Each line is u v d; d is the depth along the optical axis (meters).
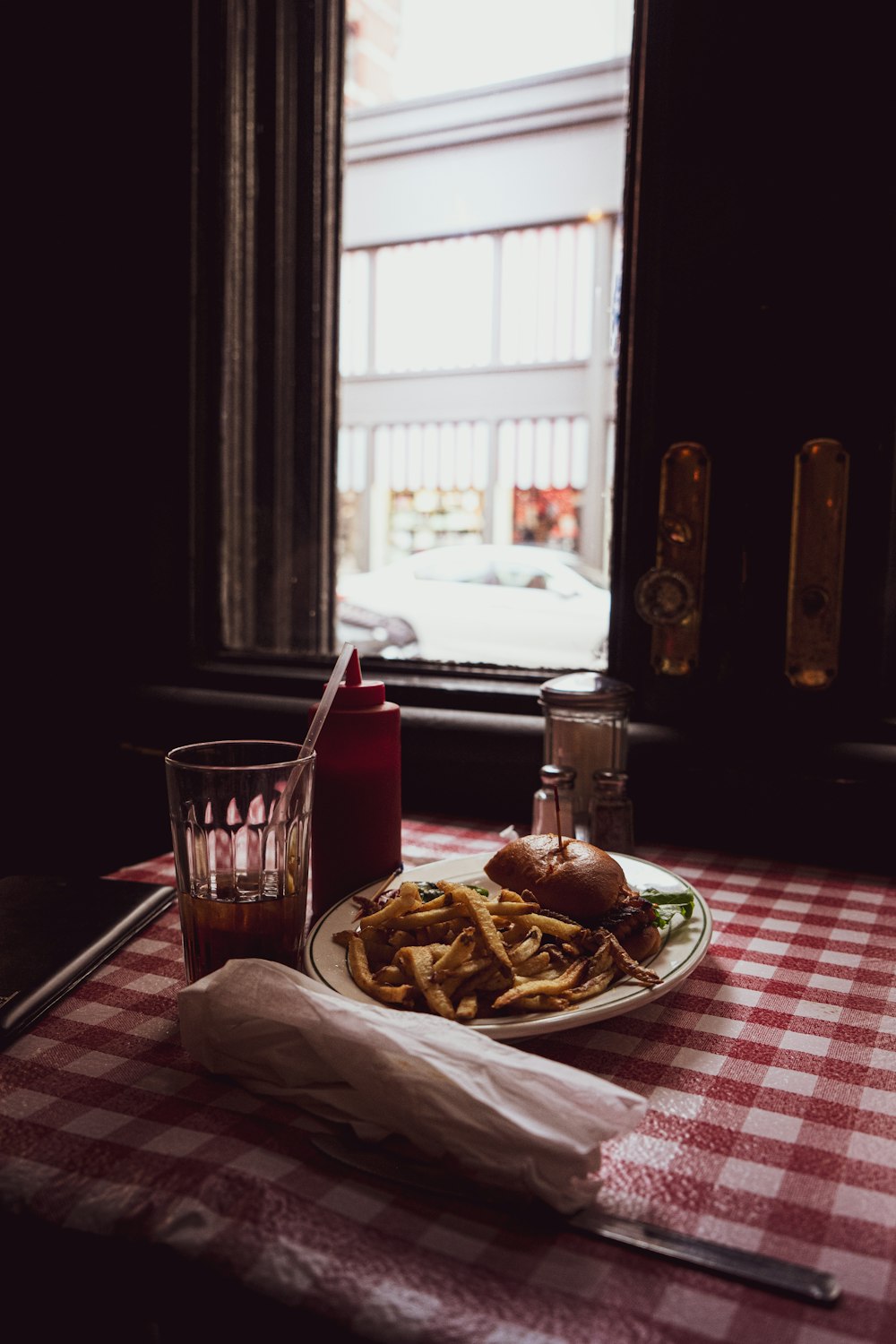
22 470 1.38
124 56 1.28
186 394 1.30
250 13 1.37
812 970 0.65
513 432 8.73
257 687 1.30
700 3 0.99
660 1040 0.54
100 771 1.36
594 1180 0.39
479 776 1.09
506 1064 0.42
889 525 0.99
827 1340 0.31
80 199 1.32
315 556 1.63
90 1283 0.39
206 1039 0.48
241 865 0.55
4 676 1.40
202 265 1.31
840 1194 0.40
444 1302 0.33
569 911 0.58
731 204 1.00
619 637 1.11
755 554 1.03
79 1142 0.42
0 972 0.58
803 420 1.00
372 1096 0.42
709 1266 0.35
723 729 1.05
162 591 1.34
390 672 1.26
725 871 0.90
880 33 0.94
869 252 0.96
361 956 0.54
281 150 1.49
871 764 0.95
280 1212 0.37
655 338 1.05
